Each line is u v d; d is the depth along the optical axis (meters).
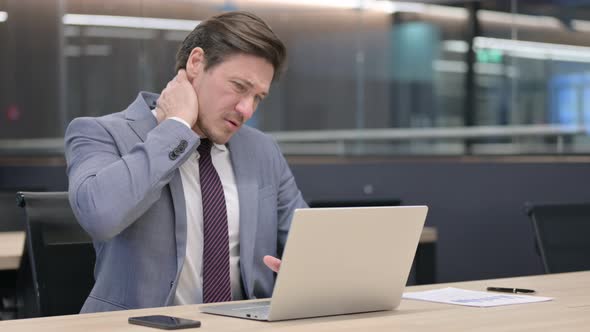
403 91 6.01
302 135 5.95
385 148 5.98
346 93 6.01
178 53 2.18
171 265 2.07
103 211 1.92
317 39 5.98
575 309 1.75
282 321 1.60
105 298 2.06
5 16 5.55
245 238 2.17
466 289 2.12
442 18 5.97
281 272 1.56
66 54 5.61
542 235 2.87
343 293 1.68
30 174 5.54
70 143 2.13
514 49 5.86
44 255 2.37
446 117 5.98
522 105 5.86
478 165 5.82
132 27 5.71
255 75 2.06
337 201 3.82
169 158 1.97
